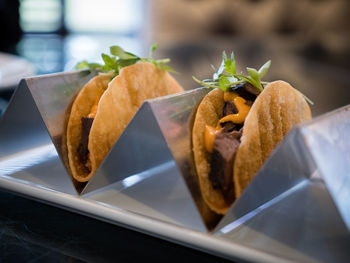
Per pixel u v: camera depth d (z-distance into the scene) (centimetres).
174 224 28
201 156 30
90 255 27
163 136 28
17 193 32
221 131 31
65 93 34
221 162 30
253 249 26
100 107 32
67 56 87
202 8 149
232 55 34
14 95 31
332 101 59
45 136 34
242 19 149
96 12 182
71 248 28
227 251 27
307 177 30
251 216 29
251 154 30
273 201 30
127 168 31
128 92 34
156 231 28
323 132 26
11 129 33
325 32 146
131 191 31
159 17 152
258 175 26
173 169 30
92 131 32
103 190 31
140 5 156
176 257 27
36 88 32
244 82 33
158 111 28
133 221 29
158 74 37
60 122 33
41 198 31
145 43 118
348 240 27
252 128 30
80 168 34
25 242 28
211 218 29
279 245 27
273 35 148
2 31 127
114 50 36
